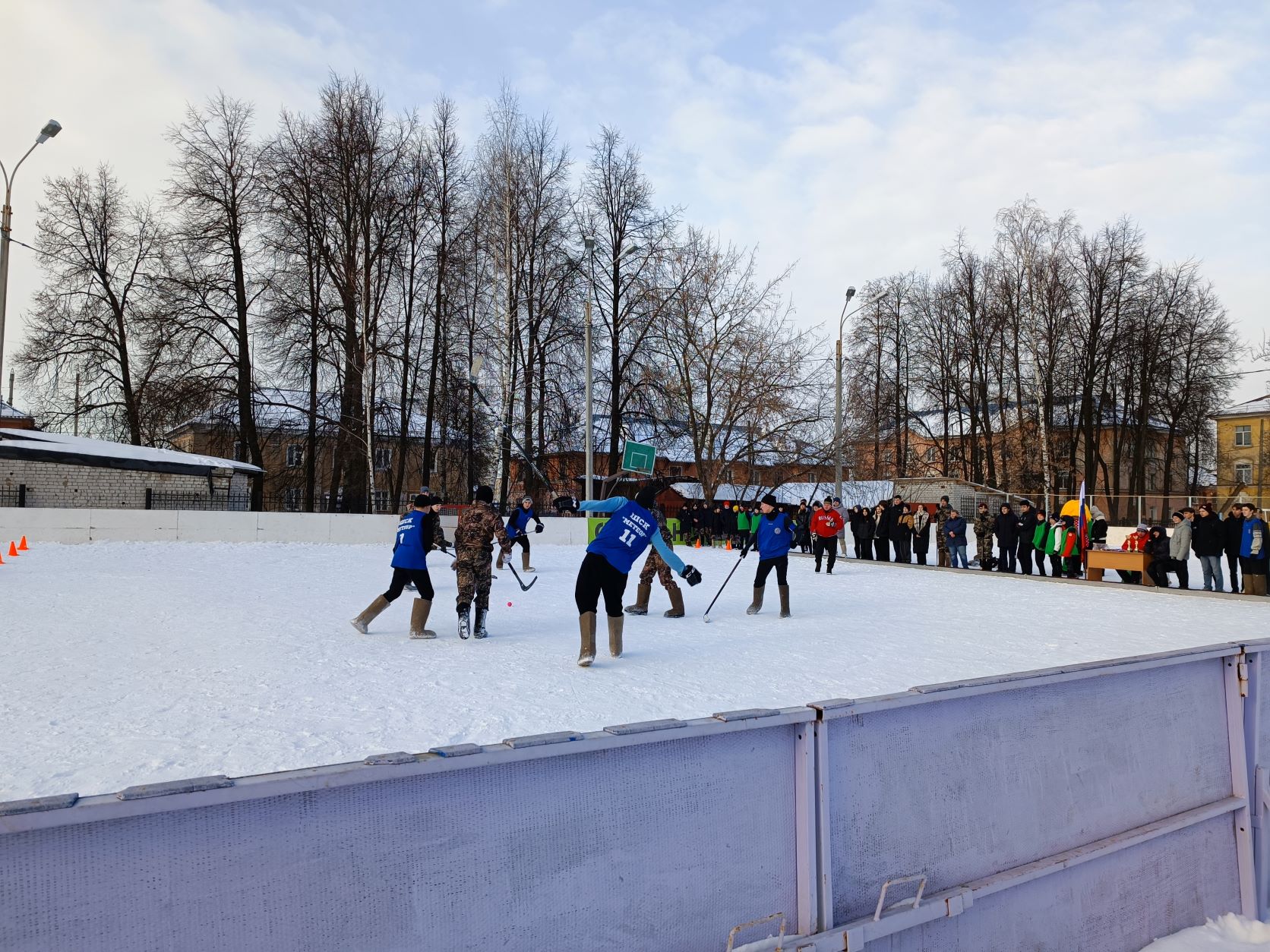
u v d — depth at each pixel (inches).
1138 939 152.3
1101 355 1606.8
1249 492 1910.7
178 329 1194.0
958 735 129.7
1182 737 165.3
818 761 113.0
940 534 849.5
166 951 73.7
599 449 1389.0
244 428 1229.1
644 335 1379.2
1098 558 681.0
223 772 165.9
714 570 753.0
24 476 981.8
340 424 1206.3
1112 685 153.4
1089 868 145.2
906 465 1873.8
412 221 1279.5
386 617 403.2
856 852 116.4
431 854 86.1
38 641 320.2
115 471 1022.4
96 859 71.5
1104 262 1551.4
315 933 80.1
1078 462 1891.0
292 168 1200.2
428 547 343.0
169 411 1145.4
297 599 465.4
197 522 824.9
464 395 1255.5
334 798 81.7
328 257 1235.9
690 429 1395.2
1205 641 374.6
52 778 161.3
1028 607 510.3
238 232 1254.3
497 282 1245.1
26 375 1248.8
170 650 305.4
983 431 1820.9
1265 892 177.0
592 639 277.7
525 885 91.3
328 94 1217.4
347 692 239.1
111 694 234.7
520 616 416.8
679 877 102.0
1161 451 1863.9
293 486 1418.6
